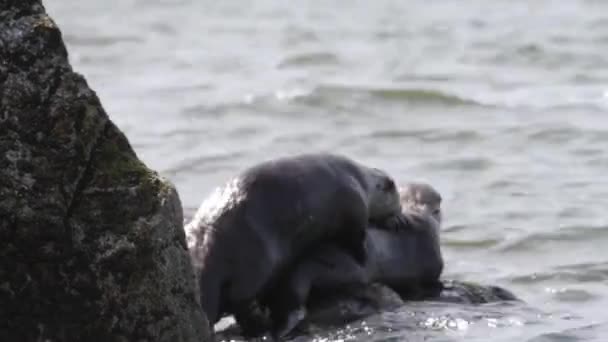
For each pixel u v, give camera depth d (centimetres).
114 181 1977
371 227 2806
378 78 5812
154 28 7669
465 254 3172
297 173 2550
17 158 1914
